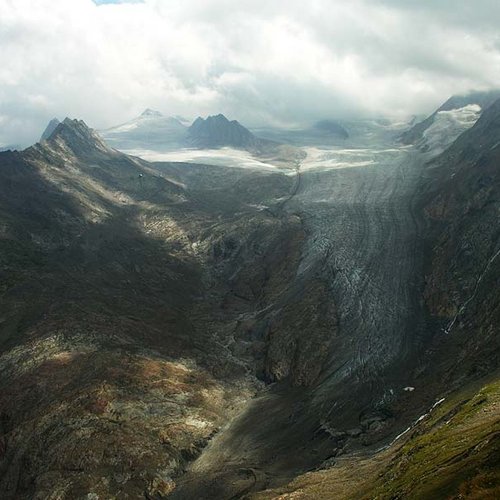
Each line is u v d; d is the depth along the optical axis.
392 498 26.61
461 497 19.06
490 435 25.25
